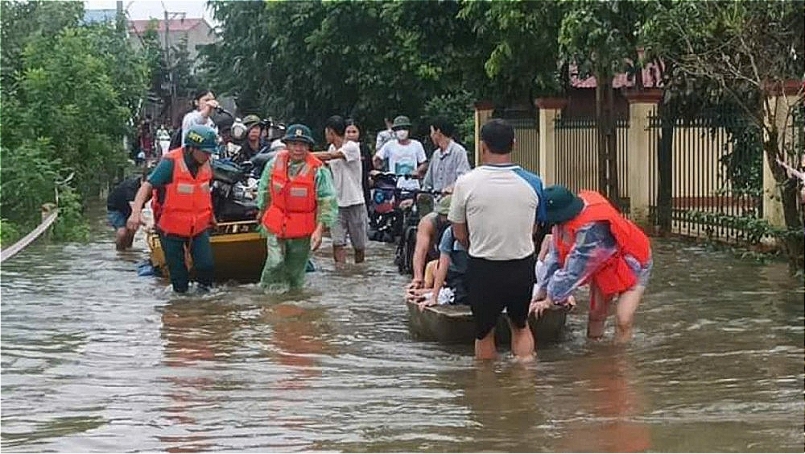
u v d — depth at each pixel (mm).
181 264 11211
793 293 10820
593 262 8320
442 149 13180
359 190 13836
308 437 6047
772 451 5648
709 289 11141
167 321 9680
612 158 17906
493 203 7730
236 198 12578
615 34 15656
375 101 28109
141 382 7359
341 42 27797
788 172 11664
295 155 11336
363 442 5949
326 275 12766
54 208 16656
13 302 10711
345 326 9422
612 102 18125
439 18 25016
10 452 5816
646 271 8609
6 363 7957
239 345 8609
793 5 11945
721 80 12570
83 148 20109
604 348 8406
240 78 35062
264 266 12219
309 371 7688
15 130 18531
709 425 6176
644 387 7125
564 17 16453
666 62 15328
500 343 8531
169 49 45938
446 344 8531
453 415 6465
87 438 6062
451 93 27641
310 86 31047
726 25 12148
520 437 5988
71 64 19547
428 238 9430
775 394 6883
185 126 14352
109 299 10914
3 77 20281
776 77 12188
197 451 5812
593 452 5691
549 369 7691
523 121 22766
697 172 15938
